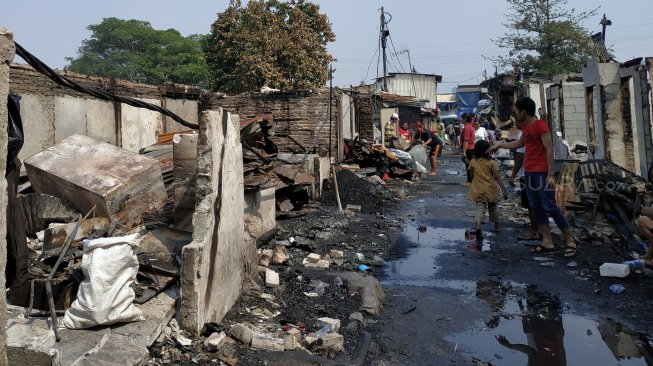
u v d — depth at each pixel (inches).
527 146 272.1
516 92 1047.6
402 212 402.9
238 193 195.8
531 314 195.8
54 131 446.6
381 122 949.2
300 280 227.5
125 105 539.2
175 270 177.8
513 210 396.2
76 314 142.8
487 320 191.5
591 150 470.9
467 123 528.7
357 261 264.7
